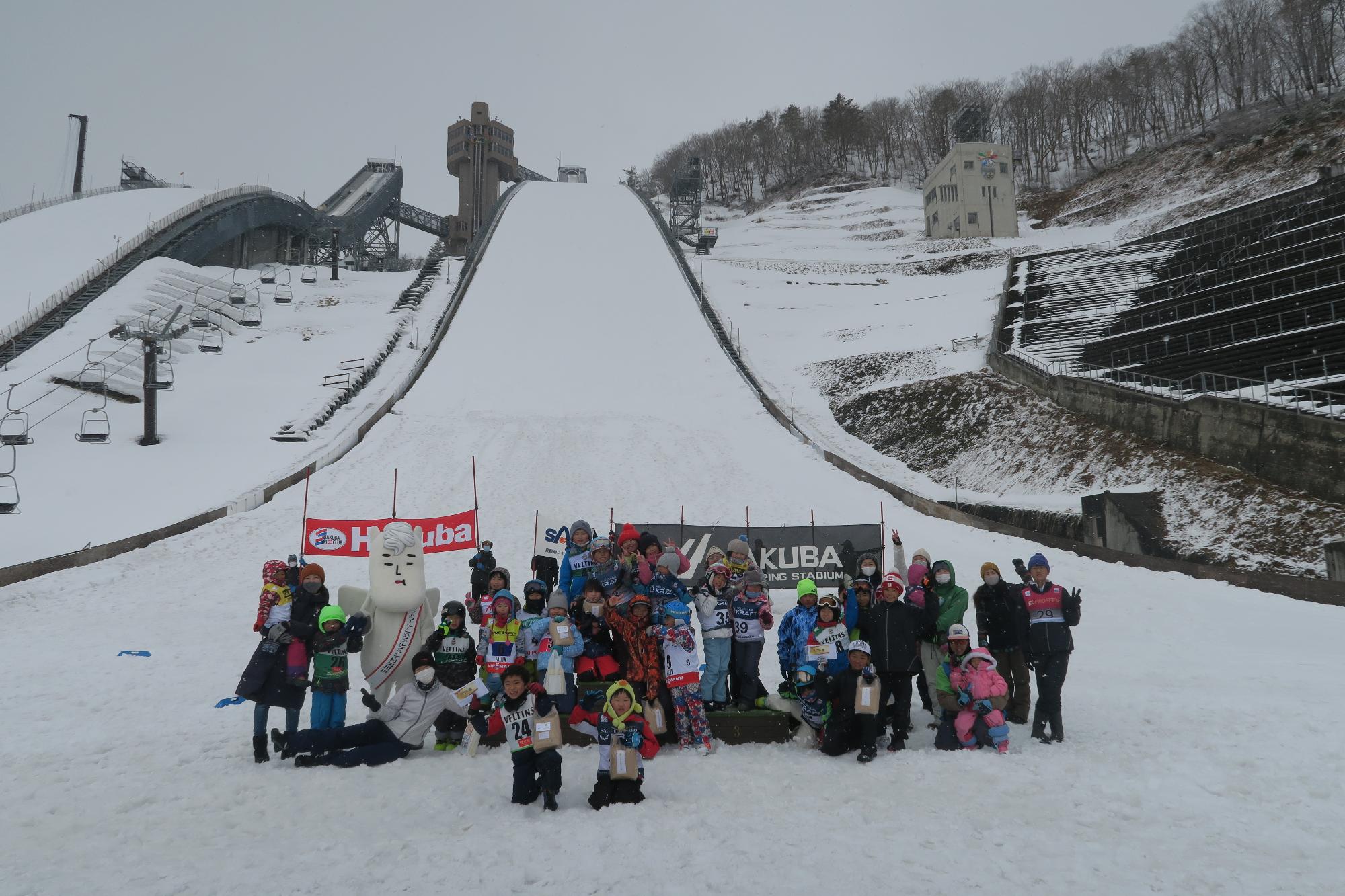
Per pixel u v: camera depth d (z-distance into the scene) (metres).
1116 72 134.12
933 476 32.59
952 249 90.75
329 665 8.26
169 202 71.25
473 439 33.66
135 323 45.53
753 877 5.07
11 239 58.66
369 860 5.48
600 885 5.02
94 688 11.38
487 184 130.88
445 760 8.13
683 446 33.09
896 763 7.65
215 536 23.27
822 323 59.44
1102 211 97.56
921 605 8.41
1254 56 111.88
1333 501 20.73
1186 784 6.61
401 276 73.31
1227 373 28.06
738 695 9.12
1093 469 27.16
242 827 6.15
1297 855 5.20
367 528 14.95
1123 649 13.55
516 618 8.76
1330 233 38.16
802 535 18.31
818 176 152.12
